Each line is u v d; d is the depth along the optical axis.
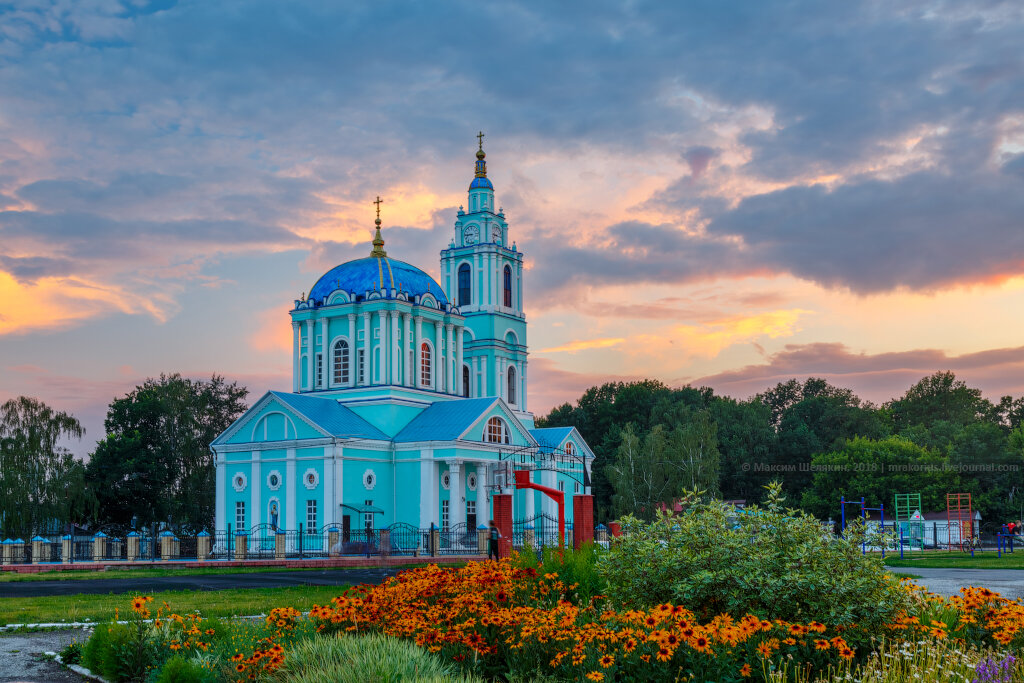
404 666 13.07
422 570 18.36
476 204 99.50
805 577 15.40
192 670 14.93
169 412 92.81
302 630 16.20
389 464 75.38
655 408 133.62
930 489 99.81
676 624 13.46
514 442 81.69
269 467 73.19
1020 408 170.62
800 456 132.12
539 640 14.15
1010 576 41.28
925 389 178.25
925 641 14.53
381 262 83.19
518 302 100.62
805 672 13.77
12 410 76.69
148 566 52.78
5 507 72.88
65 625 22.91
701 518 17.61
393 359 78.81
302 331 82.25
